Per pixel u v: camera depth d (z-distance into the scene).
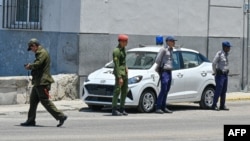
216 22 38.94
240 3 39.84
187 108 31.44
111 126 23.45
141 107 28.20
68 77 33.38
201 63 30.98
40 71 22.84
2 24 36.16
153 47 30.55
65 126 23.30
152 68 28.77
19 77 31.12
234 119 26.67
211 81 31.05
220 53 30.33
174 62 29.67
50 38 35.66
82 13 33.91
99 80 28.30
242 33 40.03
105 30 34.84
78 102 32.38
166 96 28.59
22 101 31.02
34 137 20.06
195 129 22.94
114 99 27.11
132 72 28.31
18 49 36.22
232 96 37.09
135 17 35.91
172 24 37.31
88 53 34.31
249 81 40.34
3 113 27.47
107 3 34.81
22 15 36.38
